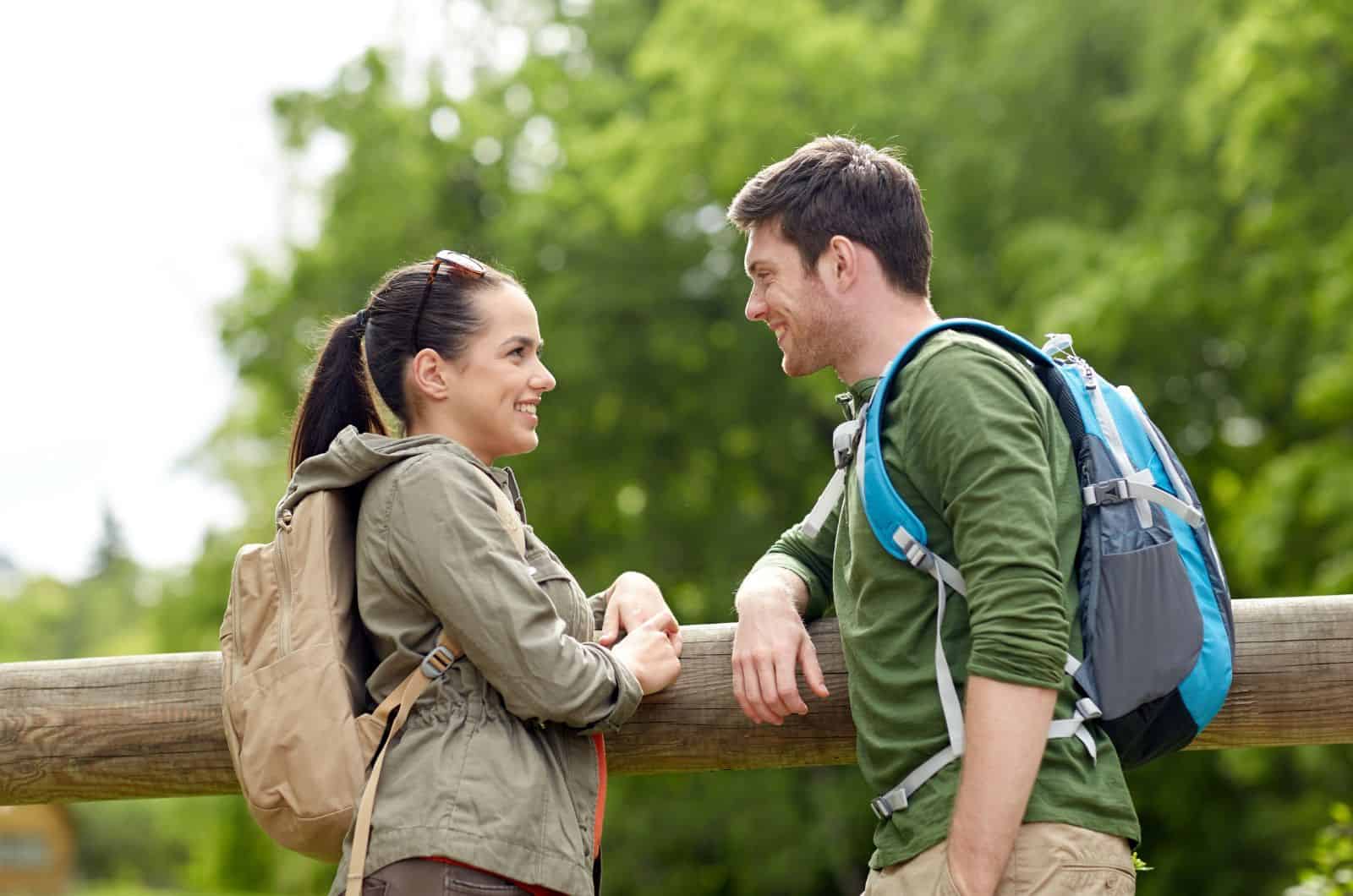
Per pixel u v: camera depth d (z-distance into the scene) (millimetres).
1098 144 26375
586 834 4730
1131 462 4684
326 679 4688
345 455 4863
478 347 5059
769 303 5094
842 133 26906
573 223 30859
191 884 59219
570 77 35719
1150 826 27188
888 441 4699
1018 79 26484
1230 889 25406
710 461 31781
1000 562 4289
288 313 33594
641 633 5320
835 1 32625
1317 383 20078
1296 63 20906
